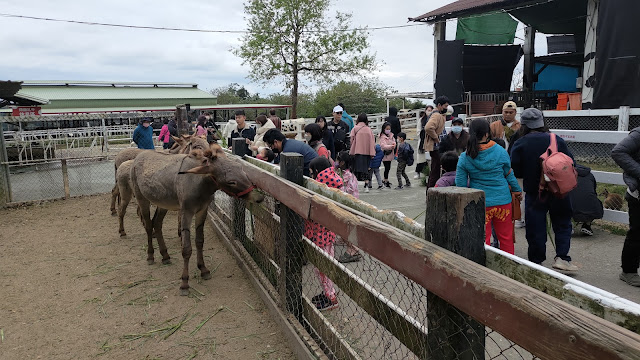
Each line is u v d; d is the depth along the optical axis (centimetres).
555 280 149
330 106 3725
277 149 567
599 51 1075
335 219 253
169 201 490
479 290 143
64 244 639
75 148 2091
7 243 650
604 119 966
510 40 1733
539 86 1900
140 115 1549
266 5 2570
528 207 440
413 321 212
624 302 126
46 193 990
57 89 3978
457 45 1489
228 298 443
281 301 376
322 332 315
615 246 526
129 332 380
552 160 401
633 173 392
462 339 176
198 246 492
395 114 1129
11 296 460
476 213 171
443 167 465
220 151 417
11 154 1473
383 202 825
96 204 916
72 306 433
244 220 536
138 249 612
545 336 119
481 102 1563
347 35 2622
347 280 278
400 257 191
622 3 1014
